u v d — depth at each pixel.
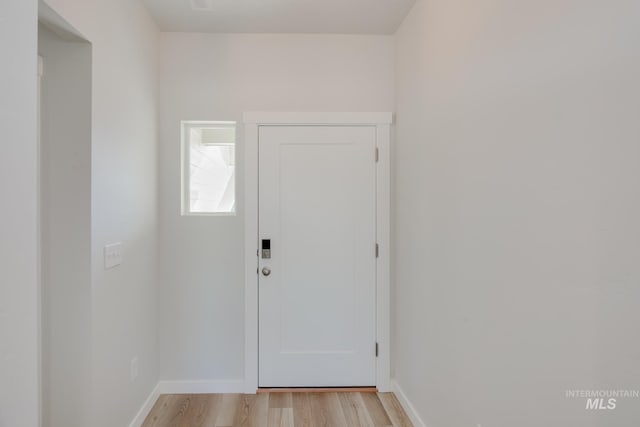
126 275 1.92
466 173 1.50
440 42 1.75
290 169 2.46
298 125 2.46
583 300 0.91
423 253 1.96
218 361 2.44
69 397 1.56
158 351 2.39
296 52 2.46
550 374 1.02
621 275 0.81
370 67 2.48
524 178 1.13
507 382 1.22
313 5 2.12
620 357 0.82
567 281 0.96
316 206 2.47
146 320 2.19
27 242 0.67
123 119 1.88
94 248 1.60
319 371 2.48
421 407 1.98
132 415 1.99
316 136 2.47
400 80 2.37
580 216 0.92
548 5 1.02
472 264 1.45
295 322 2.47
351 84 2.47
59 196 1.56
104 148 1.68
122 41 1.86
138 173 2.07
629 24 0.78
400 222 2.36
